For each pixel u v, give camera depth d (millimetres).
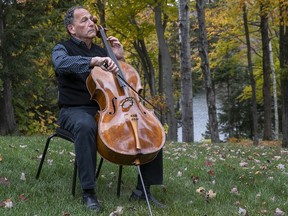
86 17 3887
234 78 29469
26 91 13531
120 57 4098
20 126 14258
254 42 23219
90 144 3430
